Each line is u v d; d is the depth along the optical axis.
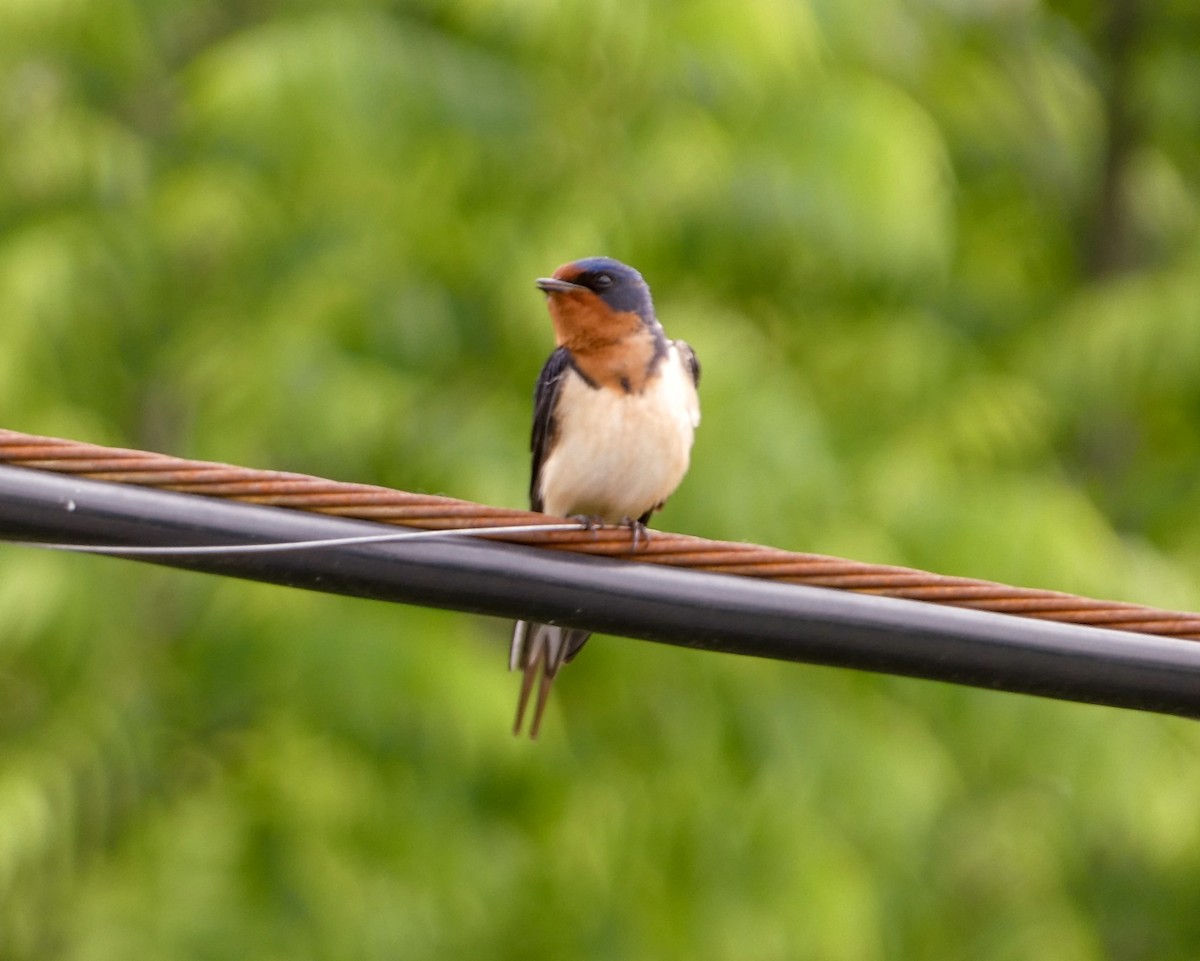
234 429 13.88
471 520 6.52
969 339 18.61
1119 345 17.36
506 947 14.92
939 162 16.33
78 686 14.40
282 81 14.12
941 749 15.43
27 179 15.02
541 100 14.93
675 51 14.56
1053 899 16.69
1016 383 16.78
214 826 14.01
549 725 14.28
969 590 6.61
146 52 15.59
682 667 14.92
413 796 14.30
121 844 14.52
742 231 14.84
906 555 14.60
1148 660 6.56
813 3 15.09
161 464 6.31
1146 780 15.13
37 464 6.25
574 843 14.62
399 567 6.44
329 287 14.33
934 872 16.89
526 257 14.23
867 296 16.88
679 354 9.31
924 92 18.31
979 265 19.70
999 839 16.58
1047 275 20.98
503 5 14.12
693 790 14.72
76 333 14.41
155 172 15.52
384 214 14.75
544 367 9.38
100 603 14.03
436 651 13.93
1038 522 14.58
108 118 15.54
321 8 15.40
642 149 14.56
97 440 14.02
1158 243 21.59
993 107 19.12
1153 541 18.61
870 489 14.90
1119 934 20.38
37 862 14.29
